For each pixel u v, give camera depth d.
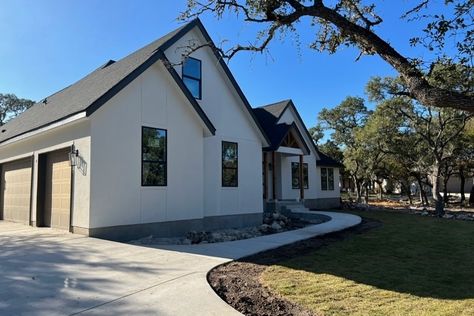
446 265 8.02
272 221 16.61
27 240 9.55
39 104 19.42
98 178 10.05
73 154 10.67
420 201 36.09
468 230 14.08
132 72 10.59
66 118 10.48
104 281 6.01
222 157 14.75
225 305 5.04
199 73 14.26
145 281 6.07
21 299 5.10
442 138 23.80
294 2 6.73
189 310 4.82
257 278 6.76
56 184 12.22
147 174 11.23
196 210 12.56
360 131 28.83
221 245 9.96
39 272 6.46
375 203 33.78
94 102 9.74
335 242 10.98
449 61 5.62
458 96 4.94
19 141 13.83
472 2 5.29
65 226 11.48
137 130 11.04
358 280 6.70
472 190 33.34
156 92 11.65
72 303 4.98
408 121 25.08
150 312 4.72
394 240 11.43
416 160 26.48
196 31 14.27
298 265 7.87
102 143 10.20
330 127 43.22
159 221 11.41
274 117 22.69
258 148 16.45
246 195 15.58
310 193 25.39
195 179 12.62
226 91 15.21
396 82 23.92
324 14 6.37
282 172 22.81
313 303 5.43
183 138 12.35
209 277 6.55
